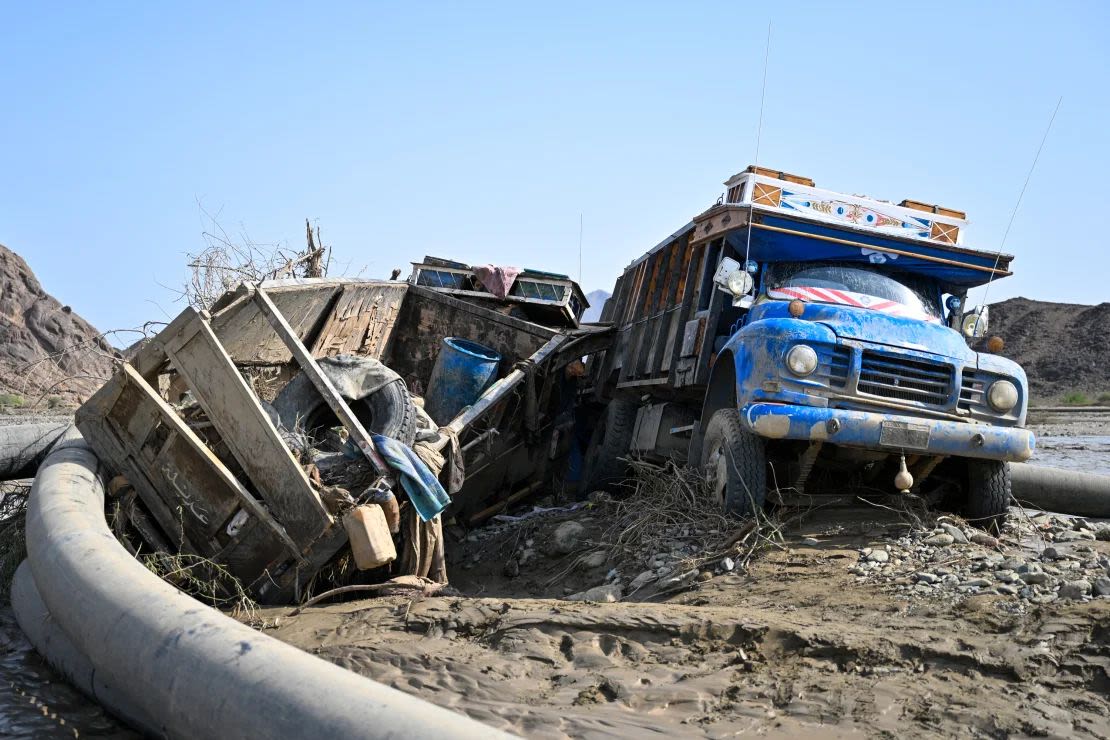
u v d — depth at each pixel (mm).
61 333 43312
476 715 4645
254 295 7344
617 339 12961
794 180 9125
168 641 4270
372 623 6102
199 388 7016
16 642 6312
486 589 8531
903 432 7625
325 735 3340
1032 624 5352
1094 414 35688
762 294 9133
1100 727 4227
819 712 4508
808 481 9039
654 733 4371
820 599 6270
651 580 7508
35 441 9219
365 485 7164
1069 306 66812
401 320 11180
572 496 12781
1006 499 8242
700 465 9008
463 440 9516
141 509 7383
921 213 9281
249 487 7168
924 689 4691
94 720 5043
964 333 9500
